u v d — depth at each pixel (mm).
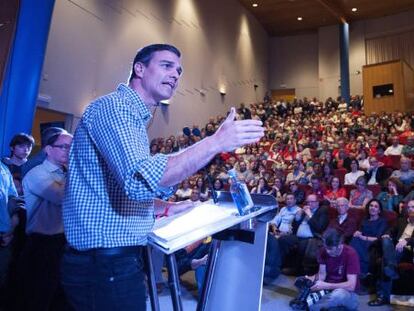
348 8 16047
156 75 1061
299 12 16672
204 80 13719
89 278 963
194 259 3820
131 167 870
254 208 1128
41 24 4082
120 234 967
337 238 3543
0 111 3850
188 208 1299
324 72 17500
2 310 2303
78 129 1014
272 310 3658
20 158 2934
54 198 1967
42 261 2010
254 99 17156
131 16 10375
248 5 16391
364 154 7801
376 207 4586
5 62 3893
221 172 8328
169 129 11820
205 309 1164
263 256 1146
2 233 2344
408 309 3680
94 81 9086
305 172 7875
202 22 13742
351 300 3424
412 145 8172
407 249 4051
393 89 13648
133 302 967
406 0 15367
